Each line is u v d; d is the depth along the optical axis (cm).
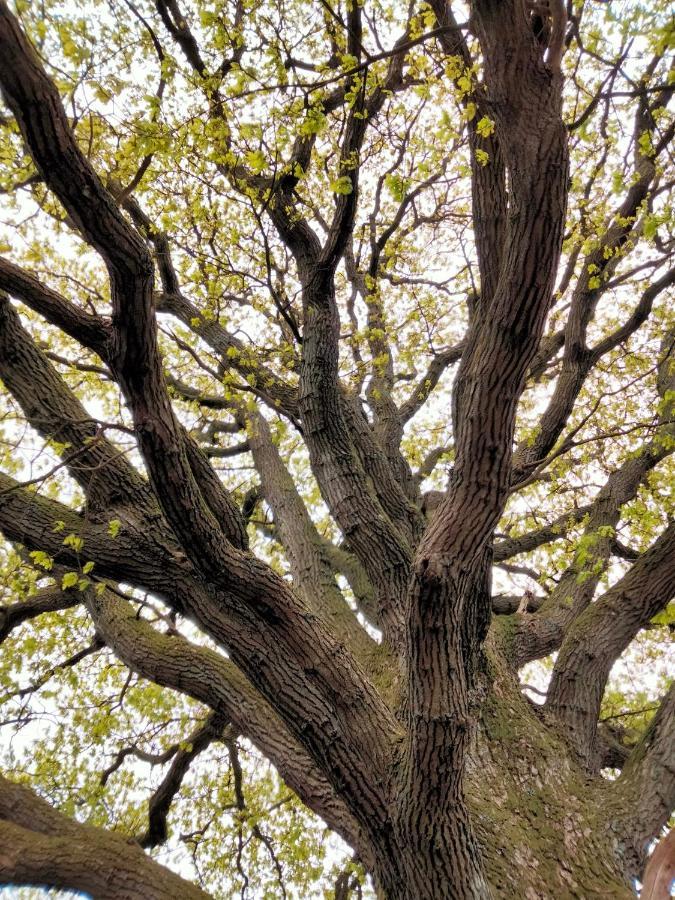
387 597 468
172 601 354
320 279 462
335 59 477
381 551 466
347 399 580
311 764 409
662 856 331
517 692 483
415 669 287
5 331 395
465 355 420
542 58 251
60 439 382
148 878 338
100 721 687
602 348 563
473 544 287
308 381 470
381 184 670
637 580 484
